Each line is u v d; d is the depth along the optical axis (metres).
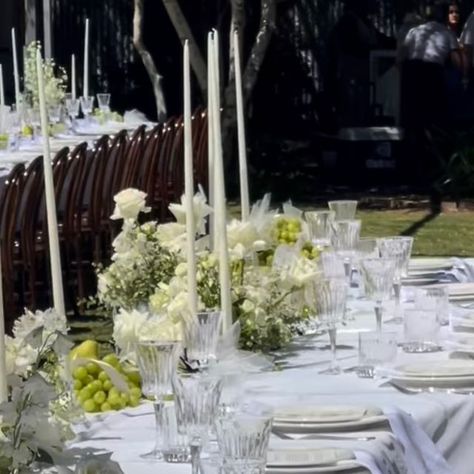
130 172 13.09
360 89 23.11
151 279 5.69
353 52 23.09
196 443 3.85
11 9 26.23
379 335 5.30
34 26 21.81
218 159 5.11
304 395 4.95
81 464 3.50
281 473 4.00
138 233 5.73
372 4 24.59
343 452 4.15
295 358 5.63
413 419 4.59
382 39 23.28
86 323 11.60
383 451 4.29
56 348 3.84
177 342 4.21
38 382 3.46
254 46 20.36
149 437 4.41
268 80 23.84
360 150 22.70
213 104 5.10
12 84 25.61
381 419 4.49
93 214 12.45
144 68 25.00
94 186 12.42
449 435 4.82
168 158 14.27
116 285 5.70
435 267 7.51
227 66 23.81
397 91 22.86
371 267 5.60
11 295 10.76
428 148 22.08
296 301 5.79
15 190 10.73
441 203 19.94
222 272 5.14
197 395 3.84
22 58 25.91
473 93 22.00
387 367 5.26
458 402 4.89
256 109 23.83
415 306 5.88
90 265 12.30
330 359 5.59
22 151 14.84
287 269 5.75
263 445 3.64
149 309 5.49
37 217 11.26
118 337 5.00
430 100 22.08
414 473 4.44
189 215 5.00
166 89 24.73
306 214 6.90
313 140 23.19
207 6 24.50
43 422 3.45
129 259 5.70
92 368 4.80
